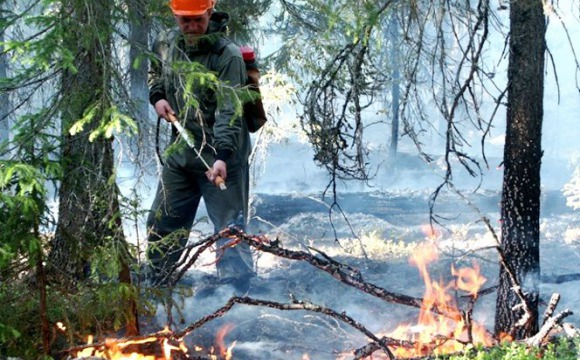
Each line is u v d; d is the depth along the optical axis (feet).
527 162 18.78
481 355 14.29
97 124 16.71
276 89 28.02
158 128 18.93
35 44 15.64
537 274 18.93
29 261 15.35
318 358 18.93
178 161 21.49
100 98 16.40
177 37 19.86
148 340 15.92
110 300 16.14
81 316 16.28
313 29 32.01
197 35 19.69
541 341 15.21
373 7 19.02
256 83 21.48
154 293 16.70
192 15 19.07
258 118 22.41
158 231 21.90
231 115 19.80
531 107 18.71
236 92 18.13
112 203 16.44
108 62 17.08
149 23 20.07
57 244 17.10
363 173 20.58
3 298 16.01
